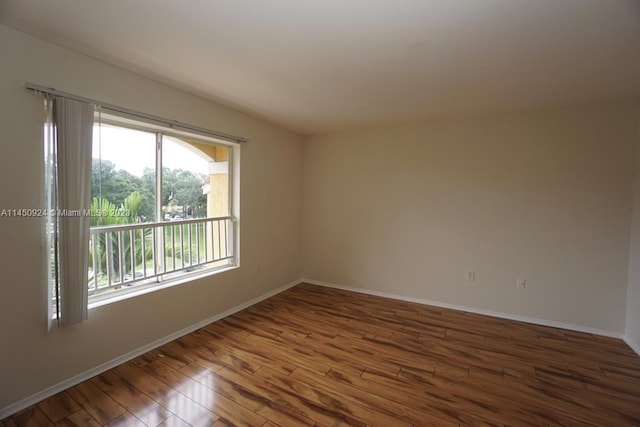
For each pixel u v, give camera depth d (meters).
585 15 1.52
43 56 1.82
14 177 1.74
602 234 2.90
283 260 4.24
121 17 1.58
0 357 1.70
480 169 3.42
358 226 4.19
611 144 2.85
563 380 2.13
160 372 2.16
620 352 2.54
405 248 3.87
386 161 3.96
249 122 3.48
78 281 1.97
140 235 2.57
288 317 3.24
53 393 1.90
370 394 1.94
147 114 2.39
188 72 2.29
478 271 3.46
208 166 3.19
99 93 2.10
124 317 2.30
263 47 1.91
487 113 3.30
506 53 1.95
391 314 3.37
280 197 4.11
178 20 1.61
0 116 1.67
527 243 3.21
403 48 1.90
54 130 1.87
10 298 1.74
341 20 1.60
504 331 2.95
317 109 3.23
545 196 3.12
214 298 3.11
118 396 1.89
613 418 1.75
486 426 1.68
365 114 3.40
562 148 3.04
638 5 1.43
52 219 1.88
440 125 3.62
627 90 2.56
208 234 3.19
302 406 1.82
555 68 2.16
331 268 4.43
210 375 2.13
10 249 1.73
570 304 3.04
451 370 2.24
